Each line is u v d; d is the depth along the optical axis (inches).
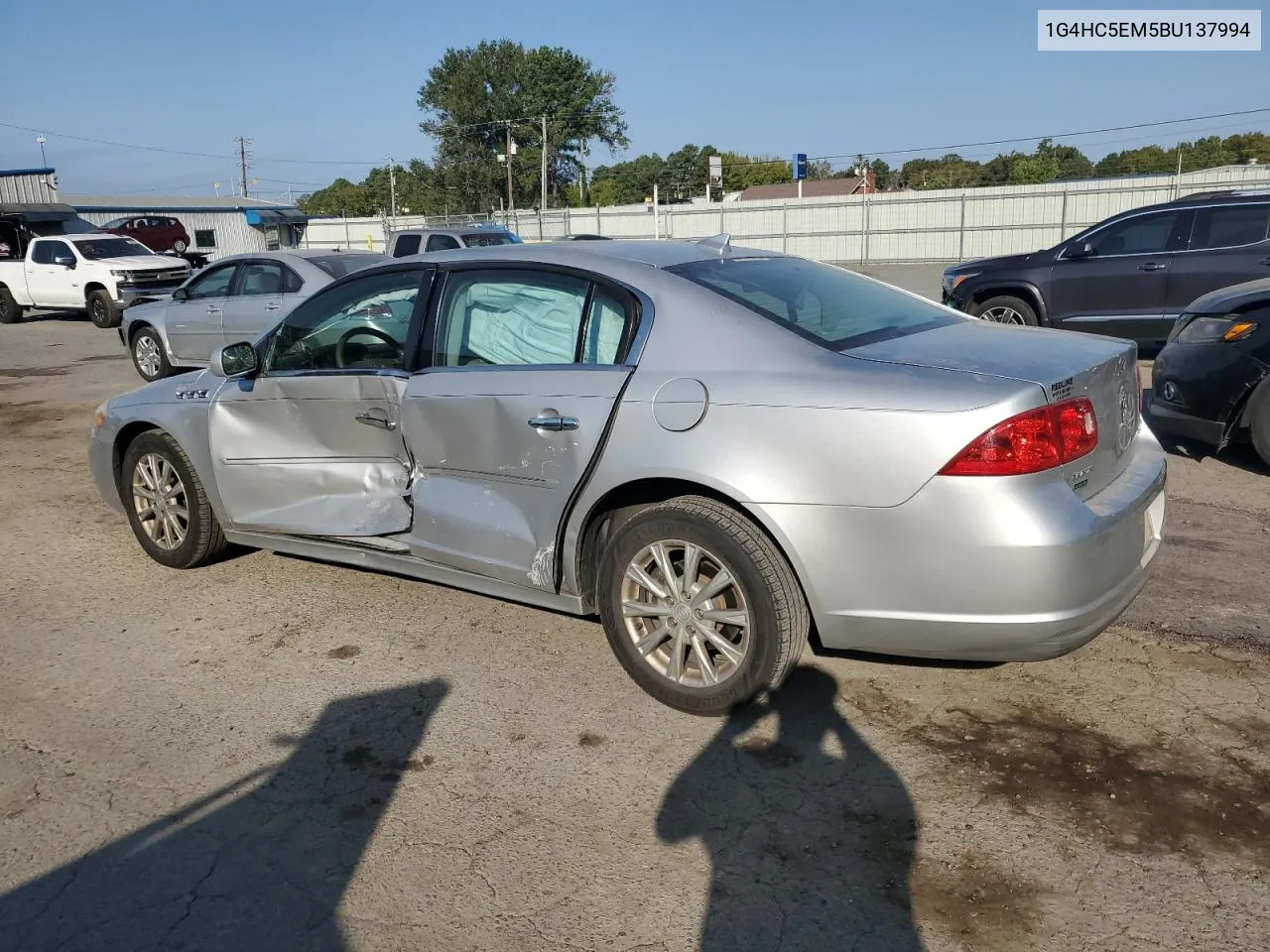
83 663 163.8
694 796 121.4
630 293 143.6
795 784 123.1
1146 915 99.2
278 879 109.5
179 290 489.1
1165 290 394.9
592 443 138.9
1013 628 118.6
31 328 760.3
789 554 126.7
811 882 105.8
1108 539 122.0
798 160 1494.8
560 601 149.8
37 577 205.2
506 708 144.3
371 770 130.1
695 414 131.3
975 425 116.6
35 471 300.4
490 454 150.9
